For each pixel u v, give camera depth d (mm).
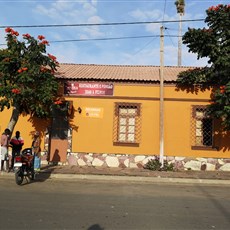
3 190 10195
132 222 6863
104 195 9898
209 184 12820
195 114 15938
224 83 14719
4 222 6605
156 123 15953
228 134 15805
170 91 16016
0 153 13781
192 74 15344
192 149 15820
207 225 6801
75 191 10445
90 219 7008
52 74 14266
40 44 13680
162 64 15625
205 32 13820
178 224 6820
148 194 10289
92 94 16188
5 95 13172
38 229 6191
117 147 16016
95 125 16156
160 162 15289
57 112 16234
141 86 16094
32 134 16359
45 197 9297
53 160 16156
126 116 16188
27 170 11727
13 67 13477
